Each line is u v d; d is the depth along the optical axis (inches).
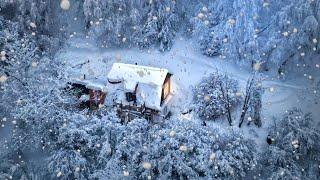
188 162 932.0
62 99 992.9
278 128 1005.2
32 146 1028.5
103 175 912.3
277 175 938.1
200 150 932.6
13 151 1026.7
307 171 978.7
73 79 1095.6
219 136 973.2
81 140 962.7
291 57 1144.2
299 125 987.9
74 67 1173.7
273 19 1122.0
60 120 980.6
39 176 973.8
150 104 1048.2
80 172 947.3
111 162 916.0
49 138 989.8
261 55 1161.4
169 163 924.0
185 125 981.8
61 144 976.9
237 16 1128.2
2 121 1106.1
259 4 1138.0
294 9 1076.5
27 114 968.3
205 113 1079.6
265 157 989.8
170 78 1130.0
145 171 916.0
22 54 1046.4
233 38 1156.5
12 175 975.6
